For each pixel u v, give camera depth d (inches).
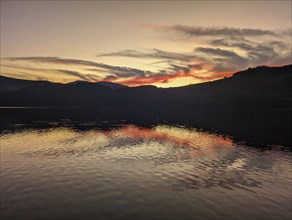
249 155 1852.9
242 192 1101.1
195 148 2114.9
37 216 845.8
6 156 1748.3
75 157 1726.1
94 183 1184.2
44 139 2551.7
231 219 842.8
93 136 2792.8
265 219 846.5
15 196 1016.2
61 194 1040.8
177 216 858.8
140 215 861.8
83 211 886.4
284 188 1155.9
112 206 930.7
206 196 1048.2
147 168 1461.6
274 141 2512.3
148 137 2755.9
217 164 1577.3
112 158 1704.0
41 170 1395.2
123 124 4256.9
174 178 1285.7
